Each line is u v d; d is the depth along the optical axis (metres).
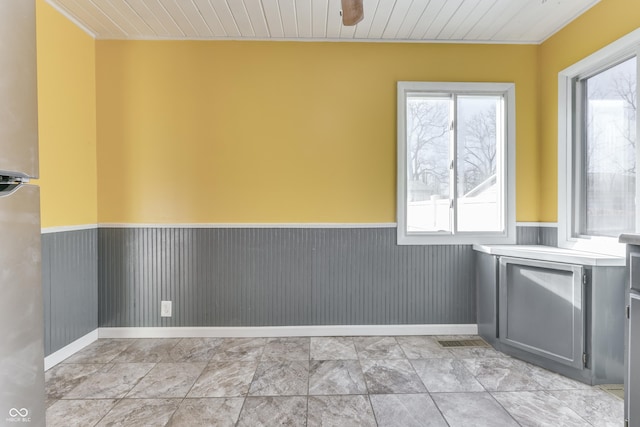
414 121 2.76
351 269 2.72
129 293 2.67
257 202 2.69
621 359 1.92
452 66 2.72
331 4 2.22
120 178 2.65
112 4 2.22
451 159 2.78
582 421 1.60
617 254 2.05
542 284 2.12
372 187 2.72
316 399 1.80
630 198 2.05
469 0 2.19
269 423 1.60
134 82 2.64
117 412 1.69
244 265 2.69
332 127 2.70
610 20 2.08
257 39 2.67
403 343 2.55
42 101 2.13
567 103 2.48
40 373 0.87
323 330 2.70
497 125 2.78
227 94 2.67
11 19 0.77
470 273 2.73
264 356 2.32
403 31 2.57
